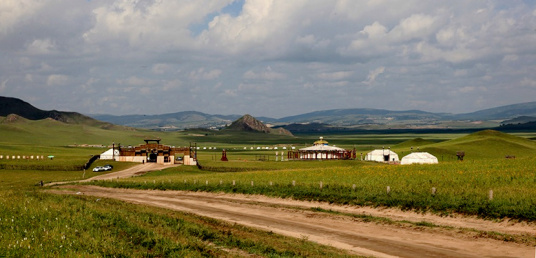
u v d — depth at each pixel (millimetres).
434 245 33625
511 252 30891
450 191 50250
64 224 29531
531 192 46375
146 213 42562
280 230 40594
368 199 52750
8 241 24328
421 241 35031
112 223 32562
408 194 51125
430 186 55562
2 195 43438
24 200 38438
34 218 30734
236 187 72062
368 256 30344
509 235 35125
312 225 43031
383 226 41188
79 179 121125
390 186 57812
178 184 84125
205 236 33469
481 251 31469
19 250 23016
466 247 32719
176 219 39656
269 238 34875
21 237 25328
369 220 43938
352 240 35938
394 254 31219
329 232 39406
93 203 47406
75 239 25953
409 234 37625
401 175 69562
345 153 196125
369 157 189500
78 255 22828
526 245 32406
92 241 25844
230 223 42719
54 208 35281
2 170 141875
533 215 38188
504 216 40156
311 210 51531
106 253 24094
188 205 60219
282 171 95000
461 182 57312
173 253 26016
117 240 27266
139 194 77875
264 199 62562
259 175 88812
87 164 154875
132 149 176750
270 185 68938
